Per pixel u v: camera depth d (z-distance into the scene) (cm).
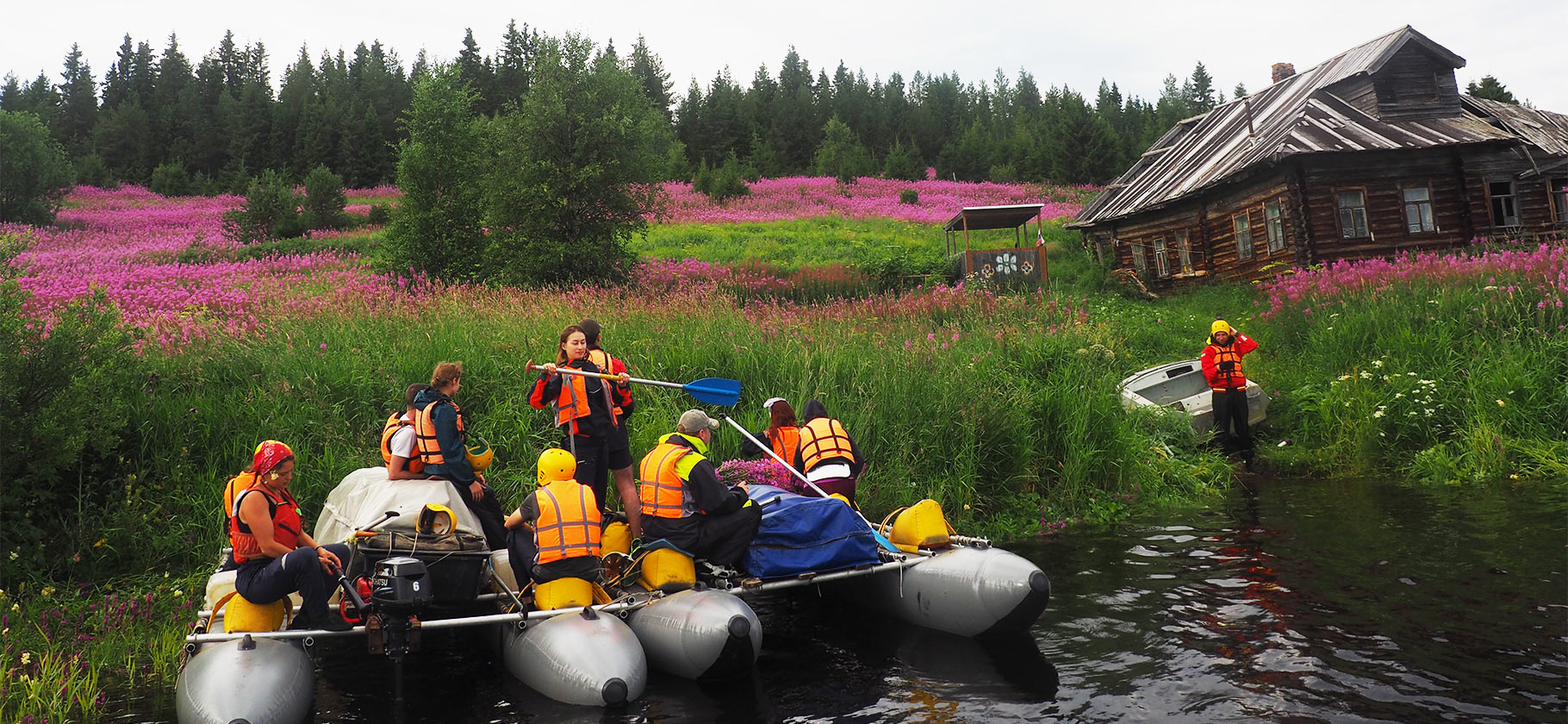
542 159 2019
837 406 891
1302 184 1917
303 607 449
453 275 2006
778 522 543
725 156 7969
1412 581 548
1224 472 945
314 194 3694
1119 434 913
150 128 7275
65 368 661
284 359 873
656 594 511
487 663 507
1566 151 2061
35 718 423
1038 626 517
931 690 434
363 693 459
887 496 806
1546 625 464
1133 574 610
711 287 1828
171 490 718
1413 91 2183
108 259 2403
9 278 692
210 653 426
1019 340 1144
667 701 434
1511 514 702
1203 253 2281
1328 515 745
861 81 13388
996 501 841
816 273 2272
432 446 551
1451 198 1973
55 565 636
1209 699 399
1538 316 1070
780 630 552
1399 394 980
